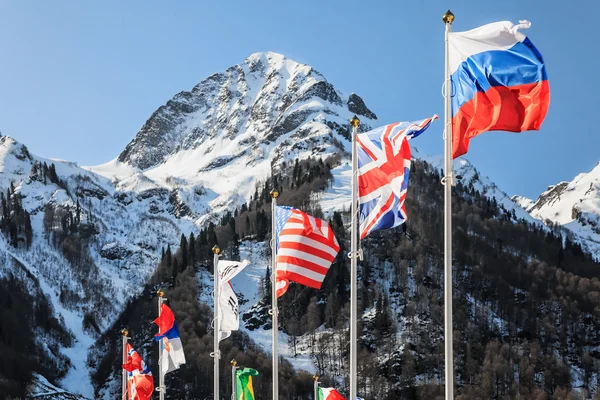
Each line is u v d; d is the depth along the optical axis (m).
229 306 57.47
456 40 34.75
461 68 34.34
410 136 39.75
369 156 41.16
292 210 48.97
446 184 33.12
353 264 41.28
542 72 32.91
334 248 47.56
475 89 33.72
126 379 84.31
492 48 33.84
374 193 40.72
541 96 32.78
